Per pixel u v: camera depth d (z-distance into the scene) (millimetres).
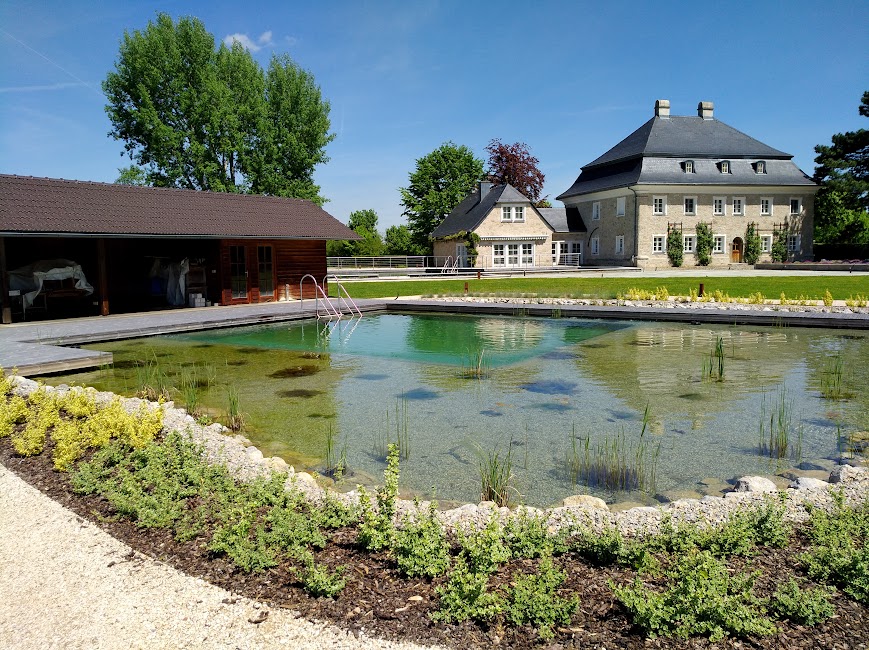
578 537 3617
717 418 6875
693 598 2717
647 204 38469
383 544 3441
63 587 3135
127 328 13539
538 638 2664
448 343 12523
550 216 44469
